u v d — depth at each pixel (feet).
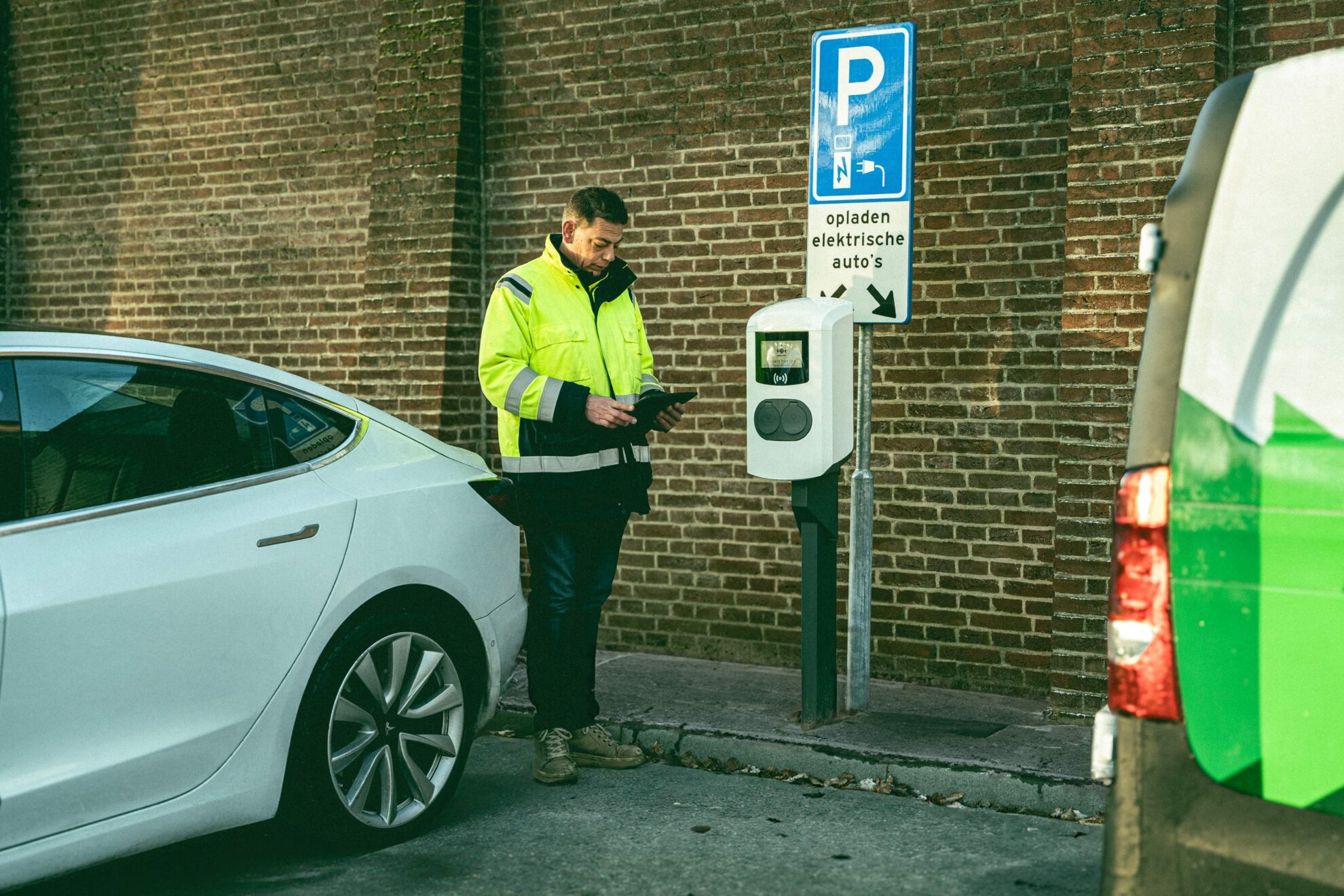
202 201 27.22
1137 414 8.30
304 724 13.26
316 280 25.94
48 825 11.21
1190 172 8.28
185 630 12.19
